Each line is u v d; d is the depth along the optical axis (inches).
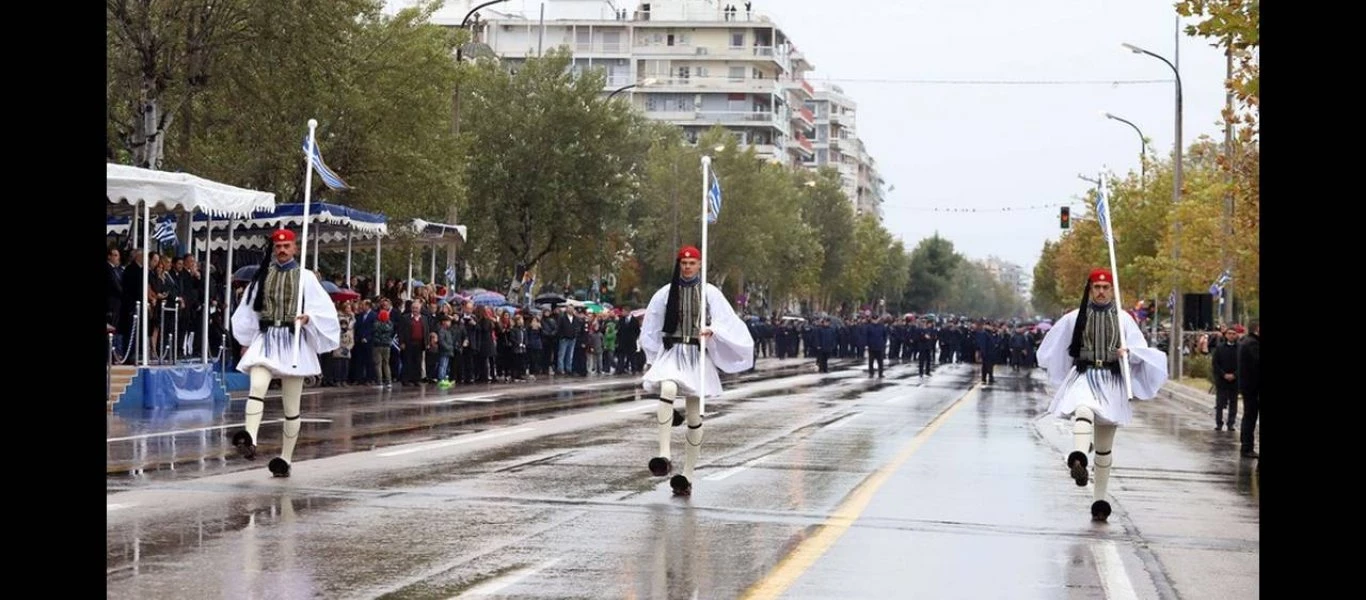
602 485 742.5
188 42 1654.8
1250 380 1108.5
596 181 3038.9
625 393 1721.2
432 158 2190.0
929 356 2753.4
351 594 443.2
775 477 809.5
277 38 1685.5
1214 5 1015.0
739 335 724.7
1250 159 1683.1
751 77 7249.0
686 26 7244.1
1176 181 2891.2
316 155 1178.0
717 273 4370.1
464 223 2989.7
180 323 1414.9
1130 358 667.4
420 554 517.7
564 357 2348.7
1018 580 507.2
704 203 732.0
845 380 2381.9
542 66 3053.6
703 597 457.4
